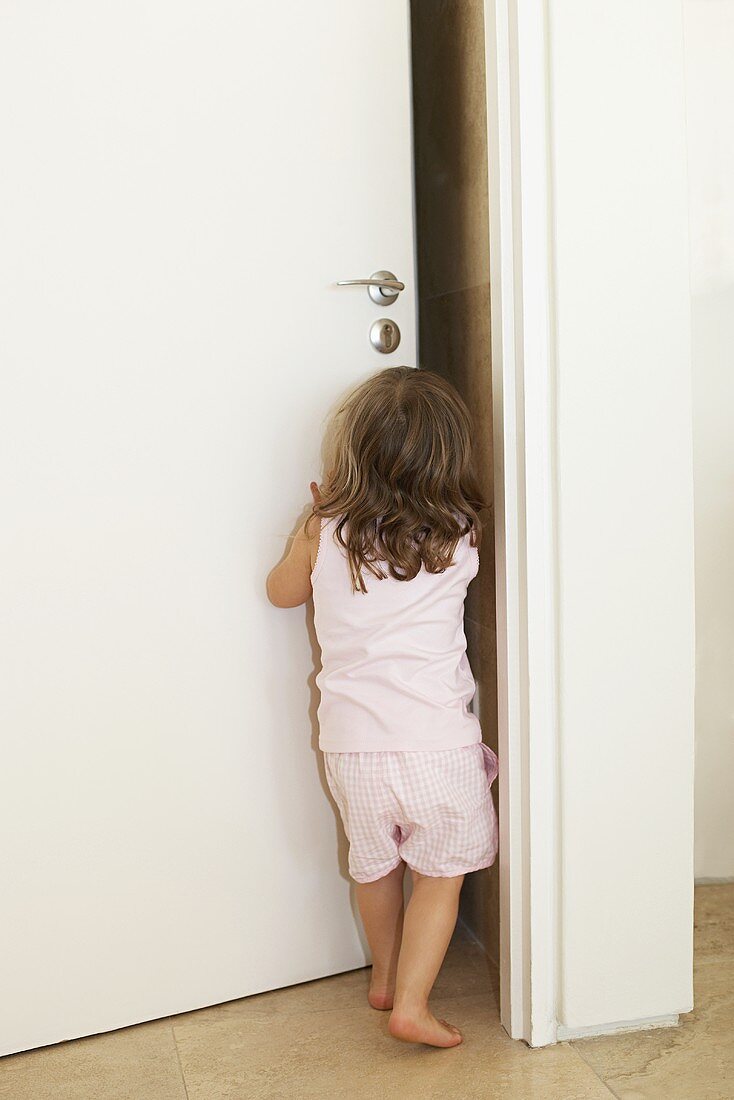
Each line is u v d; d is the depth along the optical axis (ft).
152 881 4.99
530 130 4.40
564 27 4.33
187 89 4.64
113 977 4.95
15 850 4.70
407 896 5.54
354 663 4.77
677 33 4.46
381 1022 5.03
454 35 5.18
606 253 4.50
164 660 4.90
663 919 4.88
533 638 4.62
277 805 5.22
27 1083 4.58
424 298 5.95
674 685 4.77
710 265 6.08
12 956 4.75
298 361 4.99
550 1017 4.82
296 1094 4.47
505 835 4.86
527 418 4.52
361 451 4.66
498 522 4.77
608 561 4.65
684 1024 4.99
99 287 4.58
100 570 4.73
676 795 4.83
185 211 4.70
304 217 4.91
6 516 4.53
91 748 4.80
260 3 4.72
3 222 4.40
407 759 4.72
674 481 4.68
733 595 6.33
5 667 4.60
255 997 5.29
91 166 4.51
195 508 4.87
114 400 4.66
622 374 4.57
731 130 6.02
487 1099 4.41
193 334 4.77
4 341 4.45
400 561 4.65
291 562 4.90
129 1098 4.46
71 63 4.44
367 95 4.96
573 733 4.68
